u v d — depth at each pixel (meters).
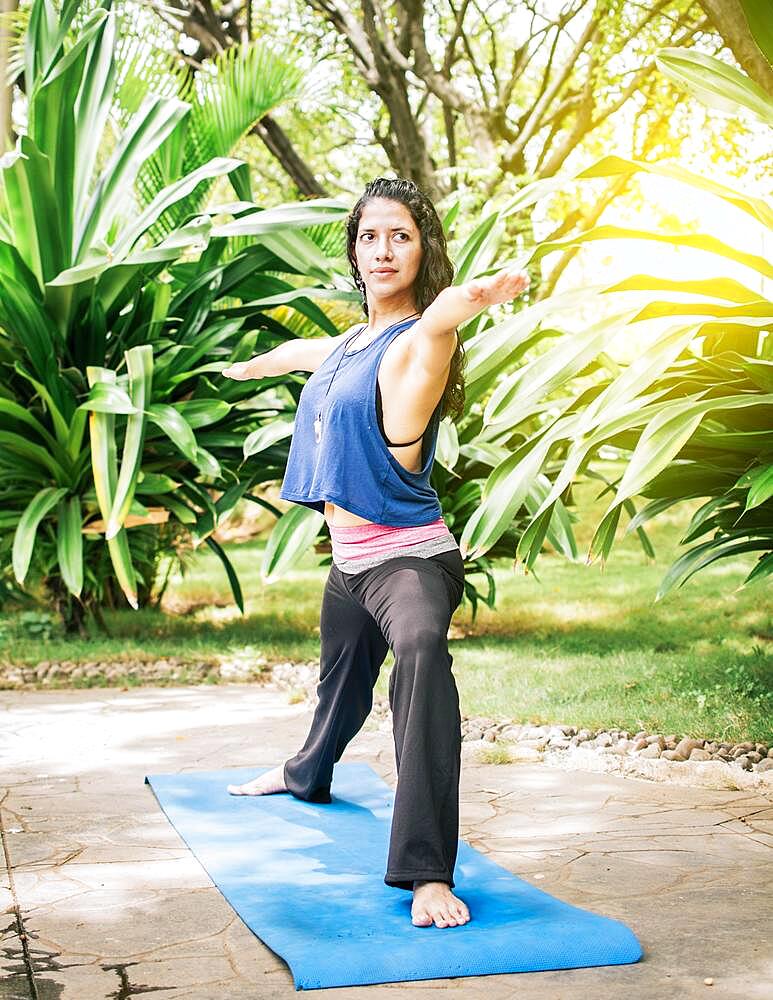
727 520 4.23
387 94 11.03
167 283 5.89
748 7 3.87
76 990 1.96
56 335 5.73
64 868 2.65
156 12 10.47
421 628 2.40
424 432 2.56
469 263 5.73
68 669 5.49
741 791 3.33
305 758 3.17
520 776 3.53
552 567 9.23
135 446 5.18
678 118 11.27
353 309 6.82
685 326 3.50
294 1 12.48
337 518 2.62
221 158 5.76
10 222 5.62
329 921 2.27
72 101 5.57
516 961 2.06
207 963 2.09
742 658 4.93
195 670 5.50
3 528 6.10
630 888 2.49
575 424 3.59
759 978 2.00
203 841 2.83
